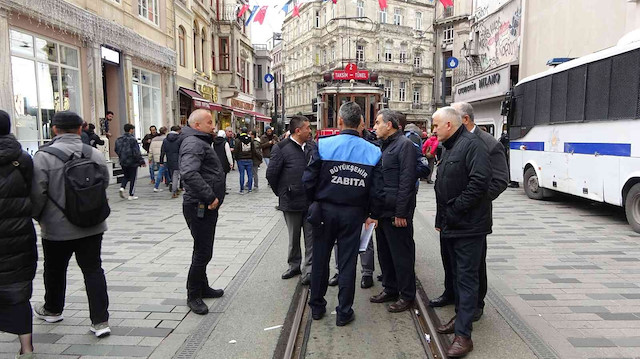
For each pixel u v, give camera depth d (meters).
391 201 4.34
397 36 51.44
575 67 9.51
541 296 4.82
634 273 5.58
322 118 15.26
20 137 10.80
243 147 13.45
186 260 6.14
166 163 12.27
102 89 14.34
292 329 3.96
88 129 11.30
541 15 17.59
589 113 8.99
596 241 7.25
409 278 4.51
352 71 15.34
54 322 4.13
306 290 5.02
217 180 4.41
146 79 18.67
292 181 5.23
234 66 30.84
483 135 3.90
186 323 4.15
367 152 4.16
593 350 3.61
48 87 11.95
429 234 7.82
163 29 20.06
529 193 12.06
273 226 8.51
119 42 15.43
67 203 3.56
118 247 6.83
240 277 5.48
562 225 8.53
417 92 53.38
